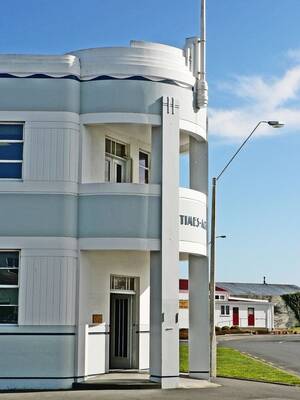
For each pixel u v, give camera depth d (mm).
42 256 20922
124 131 23297
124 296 24281
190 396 19281
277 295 92812
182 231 22078
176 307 21234
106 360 22734
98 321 22500
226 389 21406
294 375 27656
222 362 33156
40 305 20750
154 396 19047
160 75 21922
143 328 24406
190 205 22438
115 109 21516
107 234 21109
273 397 19828
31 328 20641
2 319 20828
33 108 21438
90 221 21172
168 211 21484
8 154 21438
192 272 23531
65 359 20578
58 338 20625
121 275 23703
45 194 21141
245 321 79938
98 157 22328
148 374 22781
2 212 21094
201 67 23172
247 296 89438
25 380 20422
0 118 21359
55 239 20984
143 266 24578
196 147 23828
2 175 21344
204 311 23328
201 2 23406
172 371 20984
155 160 21766
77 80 21688
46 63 21594
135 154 24438
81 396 18875
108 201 21203
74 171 21359
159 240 21312
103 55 21781
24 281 20828
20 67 21531
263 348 46688
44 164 21266
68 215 21141
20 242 20969
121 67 21672
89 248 21078
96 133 22234
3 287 20969
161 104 21781
